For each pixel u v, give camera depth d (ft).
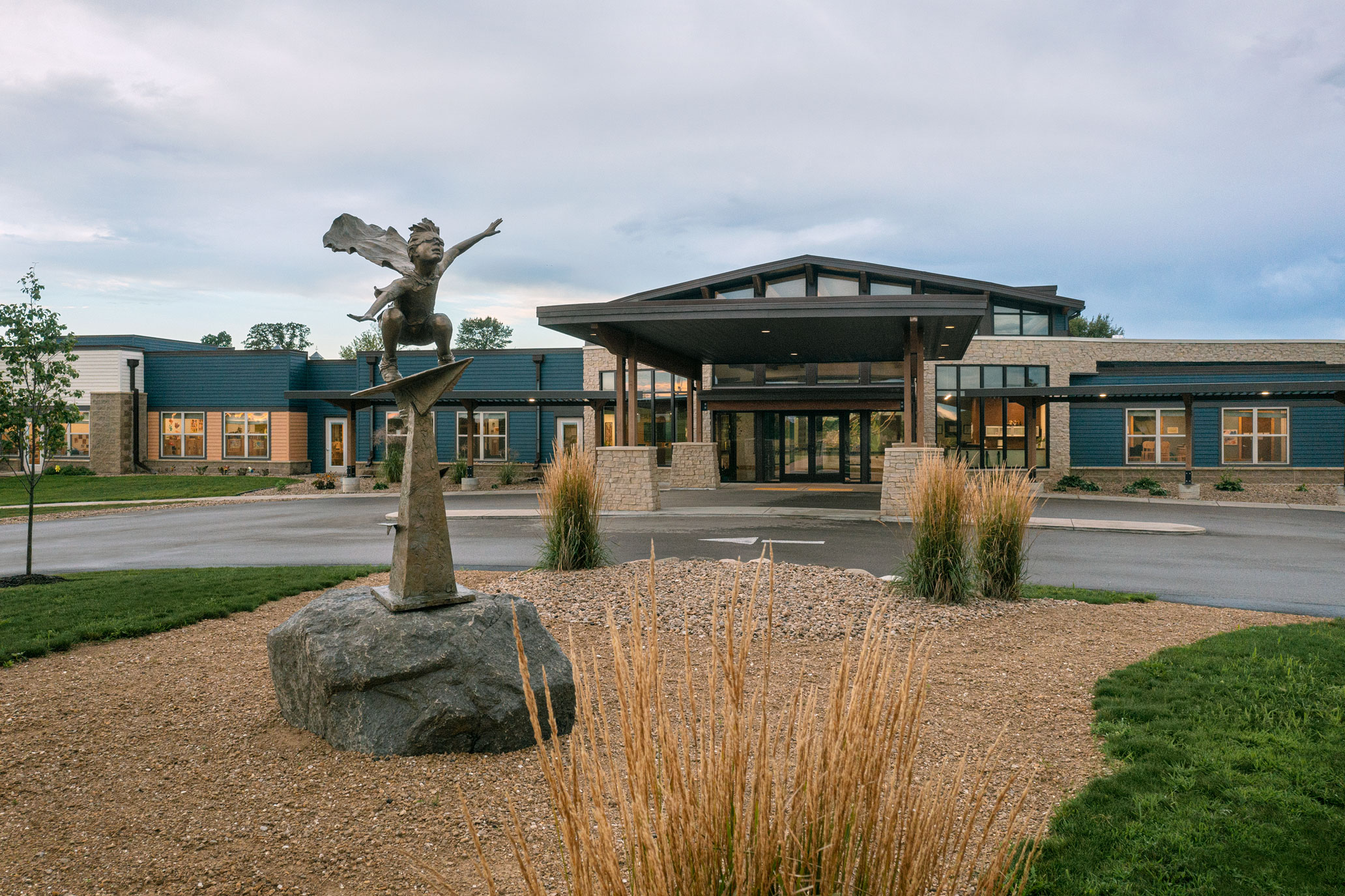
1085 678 16.46
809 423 83.92
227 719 14.28
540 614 22.11
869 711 4.53
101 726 13.83
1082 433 80.23
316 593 26.00
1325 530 44.52
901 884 4.54
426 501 14.30
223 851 9.79
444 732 12.84
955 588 23.54
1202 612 23.17
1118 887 8.75
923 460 25.35
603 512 54.19
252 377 97.09
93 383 95.30
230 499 69.97
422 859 9.60
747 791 5.26
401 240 16.55
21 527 50.39
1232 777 11.32
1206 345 80.48
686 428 88.53
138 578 28.09
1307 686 15.16
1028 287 82.84
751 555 34.55
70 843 9.99
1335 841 9.64
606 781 4.78
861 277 83.10
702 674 16.15
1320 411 75.41
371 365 96.48
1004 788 4.71
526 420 93.71
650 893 4.33
